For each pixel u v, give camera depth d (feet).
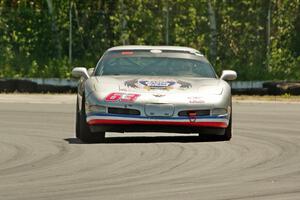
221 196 87.20
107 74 146.82
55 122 185.57
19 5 356.79
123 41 355.15
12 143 140.15
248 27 354.74
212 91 139.64
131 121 136.15
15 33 349.82
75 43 354.54
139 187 93.20
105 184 95.50
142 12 355.56
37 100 264.11
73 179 99.40
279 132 161.99
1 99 266.16
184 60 150.92
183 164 112.37
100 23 356.79
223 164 112.47
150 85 139.74
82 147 132.77
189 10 354.54
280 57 352.69
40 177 101.14
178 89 139.03
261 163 113.70
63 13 355.56
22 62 338.75
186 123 136.46
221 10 355.56
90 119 138.10
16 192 89.97
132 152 125.29
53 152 126.62
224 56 354.54
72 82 312.71
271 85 306.76
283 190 91.20
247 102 268.62
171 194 88.38
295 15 357.20
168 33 354.13
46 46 352.08
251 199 85.51
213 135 144.56
